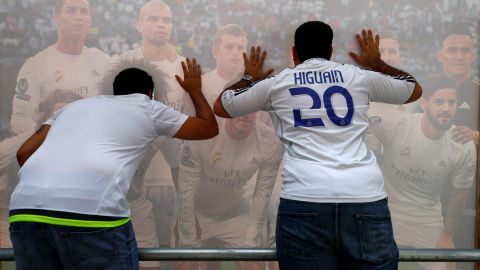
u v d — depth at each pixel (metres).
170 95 1.92
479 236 1.94
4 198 1.92
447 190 1.97
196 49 1.91
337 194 1.34
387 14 1.92
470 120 1.95
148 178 1.95
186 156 1.96
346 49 1.92
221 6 1.90
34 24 1.89
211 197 1.98
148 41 1.90
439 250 1.60
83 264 1.34
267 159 1.97
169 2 1.90
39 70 1.90
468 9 1.92
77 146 1.41
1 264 2.00
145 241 1.96
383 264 1.37
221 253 1.61
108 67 1.91
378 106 1.96
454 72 1.93
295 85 1.51
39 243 1.34
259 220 1.99
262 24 1.91
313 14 1.91
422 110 1.95
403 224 1.99
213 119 1.74
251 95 1.55
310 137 1.45
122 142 1.47
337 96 1.48
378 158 1.97
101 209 1.34
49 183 1.34
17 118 1.91
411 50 1.93
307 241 1.37
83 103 1.56
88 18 1.89
